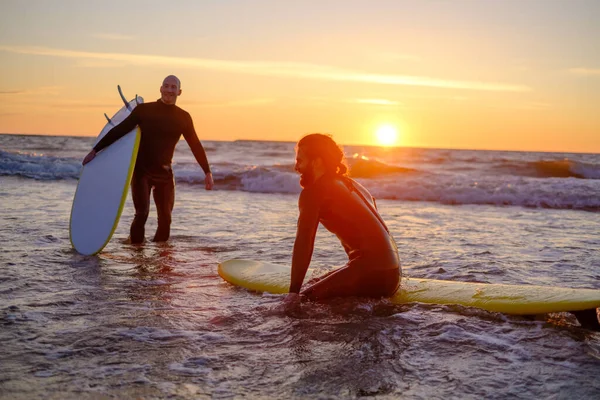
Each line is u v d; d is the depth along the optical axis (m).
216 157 31.95
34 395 2.12
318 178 3.40
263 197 11.91
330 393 2.20
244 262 4.52
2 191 10.81
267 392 2.21
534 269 4.84
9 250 5.17
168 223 6.03
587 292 3.32
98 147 5.79
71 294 3.70
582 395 2.21
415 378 2.37
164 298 3.66
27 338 2.79
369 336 2.90
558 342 2.85
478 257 5.40
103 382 2.26
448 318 3.19
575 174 23.61
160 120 5.79
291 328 3.02
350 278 3.43
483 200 12.13
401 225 8.00
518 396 2.20
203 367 2.46
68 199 9.59
